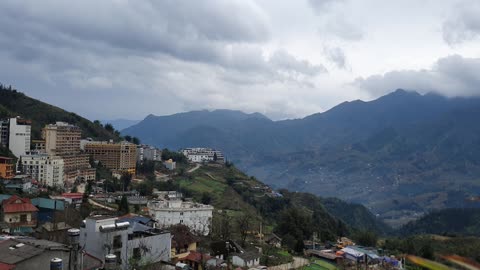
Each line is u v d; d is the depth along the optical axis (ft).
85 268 186.09
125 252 233.96
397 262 439.63
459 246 545.03
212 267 306.14
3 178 582.76
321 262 439.22
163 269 235.61
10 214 325.21
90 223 229.25
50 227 309.83
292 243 513.04
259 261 378.32
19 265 172.76
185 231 360.48
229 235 481.87
